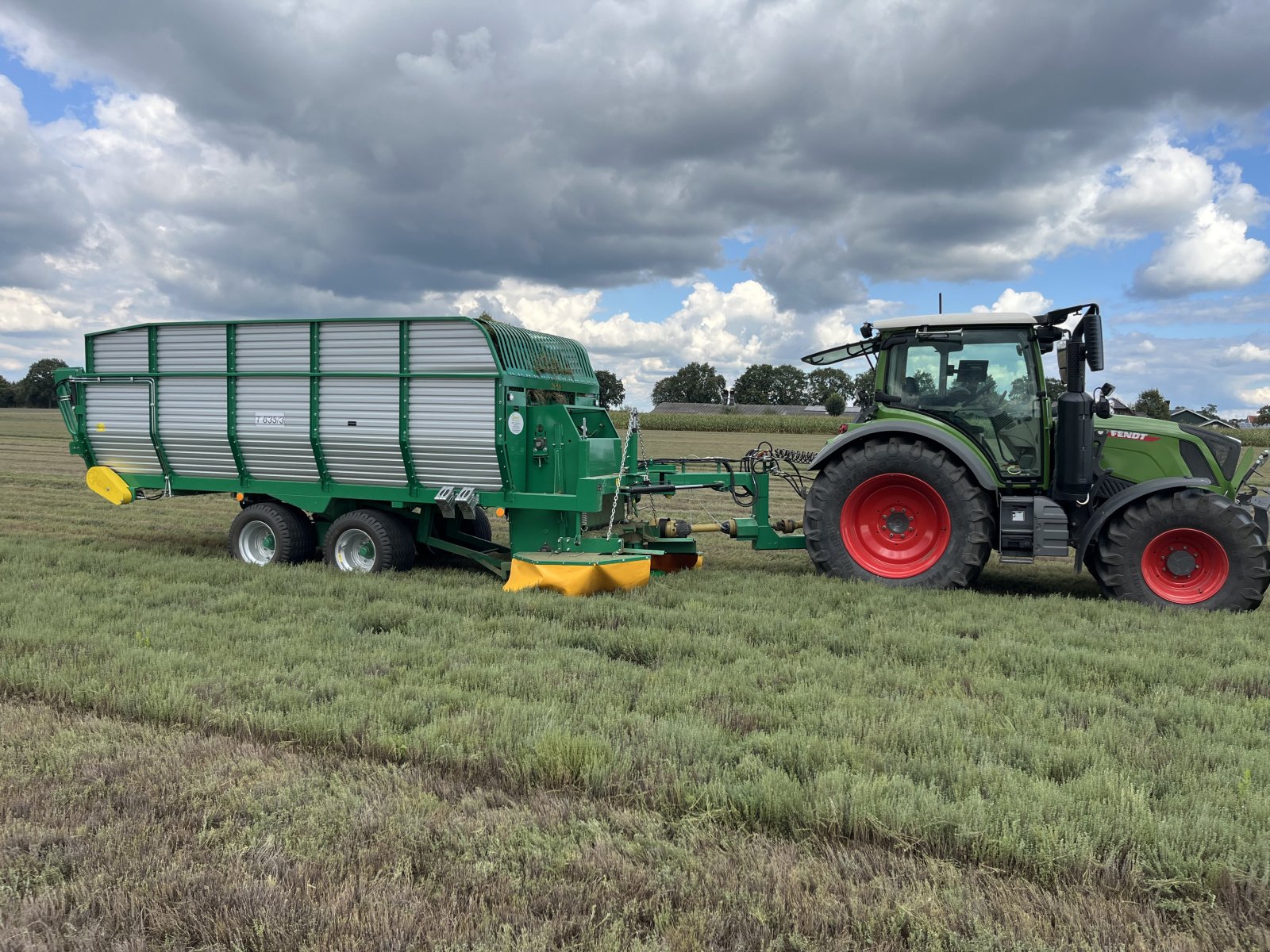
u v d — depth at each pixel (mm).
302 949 2359
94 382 9398
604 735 3773
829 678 4723
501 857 2832
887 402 7992
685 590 7305
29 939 2430
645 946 2340
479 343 7746
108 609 6305
